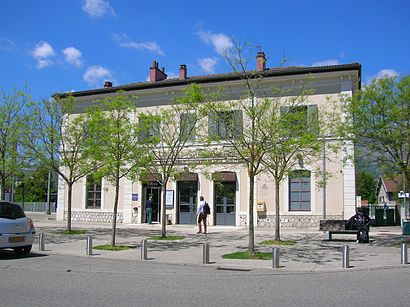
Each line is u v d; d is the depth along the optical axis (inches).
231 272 443.5
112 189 1160.8
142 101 1134.4
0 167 840.3
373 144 663.8
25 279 382.3
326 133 840.9
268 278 406.6
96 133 708.0
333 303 294.7
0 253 576.7
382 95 638.5
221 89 681.0
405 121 629.6
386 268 466.9
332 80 965.8
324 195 938.7
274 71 969.5
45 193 2409.0
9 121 849.5
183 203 1083.9
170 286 357.7
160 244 700.7
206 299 305.4
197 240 759.1
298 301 300.8
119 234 863.1
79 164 840.9
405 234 770.8
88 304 284.4
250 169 557.6
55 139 832.3
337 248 641.6
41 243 604.7
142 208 1123.3
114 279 391.2
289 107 662.5
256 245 681.6
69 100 867.4
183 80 1071.6
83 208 1193.4
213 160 771.4
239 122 584.7
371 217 1331.2
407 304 291.6
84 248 635.5
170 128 831.7
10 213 531.2
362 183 2711.6
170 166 783.1
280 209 981.8
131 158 666.8
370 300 304.5
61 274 415.2
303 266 479.2
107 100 718.5
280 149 631.8
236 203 1023.0
